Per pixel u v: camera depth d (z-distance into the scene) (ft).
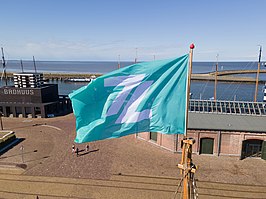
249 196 83.61
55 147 132.77
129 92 36.55
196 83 480.23
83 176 98.07
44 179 95.66
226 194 84.84
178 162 112.47
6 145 134.92
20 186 90.22
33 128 172.65
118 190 87.25
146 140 141.28
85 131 35.45
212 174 100.73
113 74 36.19
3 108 207.82
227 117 135.03
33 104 203.62
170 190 87.20
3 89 207.31
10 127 175.42
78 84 520.01
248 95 345.10
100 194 84.64
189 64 33.99
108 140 144.15
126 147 132.46
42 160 114.62
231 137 116.98
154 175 99.04
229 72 600.39
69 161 113.39
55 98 228.22
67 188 88.63
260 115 138.21
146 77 36.45
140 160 114.62
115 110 36.52
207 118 132.77
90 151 126.21
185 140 32.96
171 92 36.24
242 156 118.42
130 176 98.02
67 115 214.48
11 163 110.93
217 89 404.16
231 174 101.04
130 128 36.96
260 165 110.42
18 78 208.95
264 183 93.40
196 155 120.67
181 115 36.42
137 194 84.38
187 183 32.86
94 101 35.86
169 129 36.88
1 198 81.97
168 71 36.17
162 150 127.95
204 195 84.07
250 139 115.85
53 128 172.55
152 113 36.94
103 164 109.81
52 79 601.21
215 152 119.96
